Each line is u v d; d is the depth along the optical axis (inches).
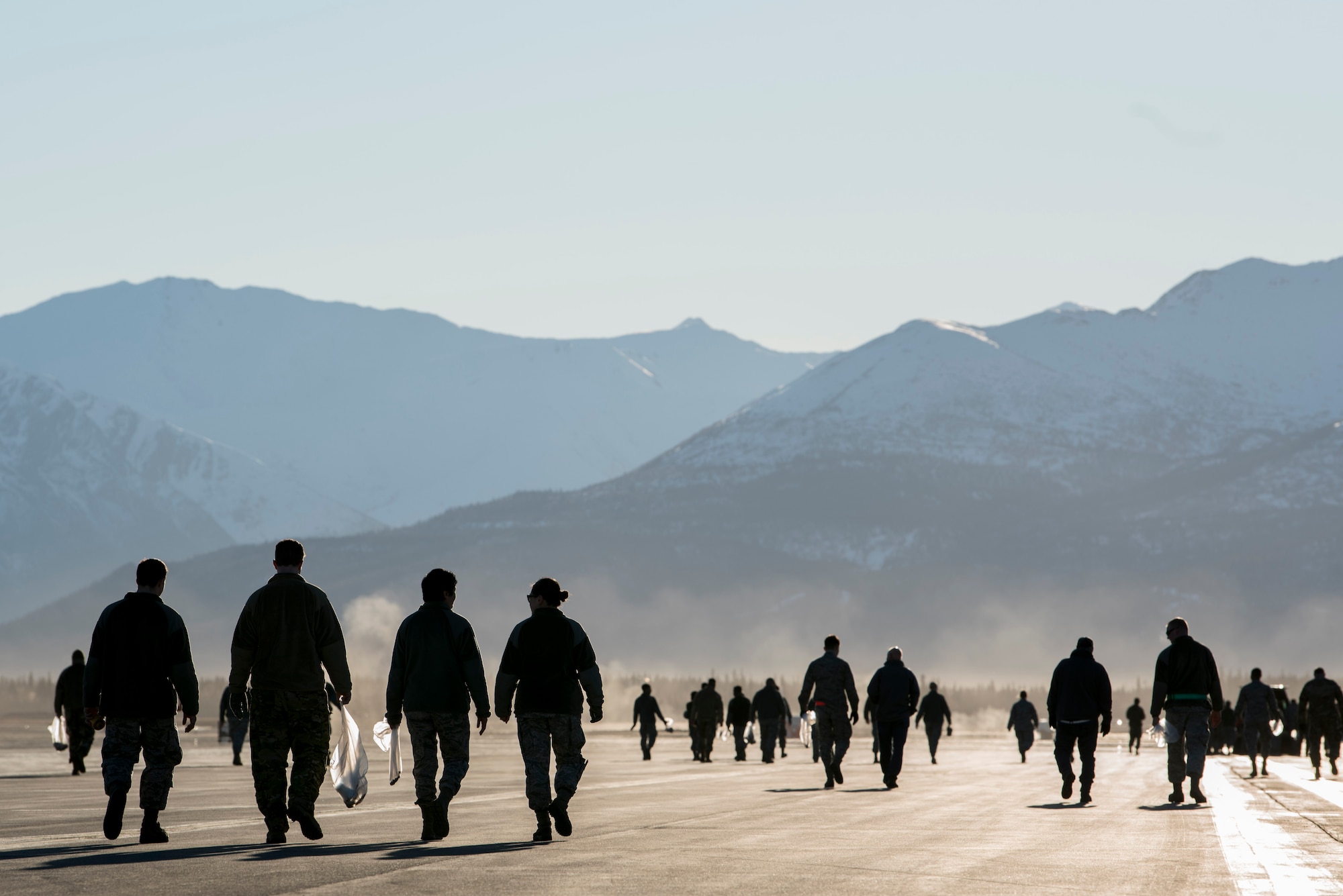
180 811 1283.2
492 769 2233.0
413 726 988.6
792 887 780.6
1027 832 1135.0
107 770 948.6
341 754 1008.9
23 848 929.5
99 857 873.5
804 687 1809.8
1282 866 908.6
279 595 965.8
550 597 1019.9
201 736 4195.4
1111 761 3110.2
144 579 968.3
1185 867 895.7
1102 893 775.7
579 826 1152.2
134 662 949.8
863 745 4429.1
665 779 2020.2
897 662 1797.5
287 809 971.9
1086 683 1517.0
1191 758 1476.4
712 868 856.9
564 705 1002.1
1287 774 2351.1
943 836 1091.3
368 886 756.0
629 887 768.3
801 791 1713.8
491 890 749.9
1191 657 1489.9
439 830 987.3
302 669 963.3
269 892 729.6
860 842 1033.5
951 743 5004.9
